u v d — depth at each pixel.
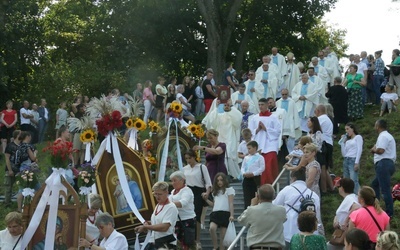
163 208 12.97
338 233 11.95
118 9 40.47
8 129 25.47
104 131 14.84
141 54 41.09
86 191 13.09
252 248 11.26
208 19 38.34
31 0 37.66
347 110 23.25
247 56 44.62
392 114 24.45
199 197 15.40
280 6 40.94
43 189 12.03
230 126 20.20
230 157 19.81
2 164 24.14
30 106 35.38
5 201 19.14
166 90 26.50
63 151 12.15
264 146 17.58
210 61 38.41
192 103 27.86
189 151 15.55
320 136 16.86
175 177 14.23
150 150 17.05
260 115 17.89
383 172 15.78
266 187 11.38
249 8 41.50
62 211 11.97
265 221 11.21
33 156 17.94
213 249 15.70
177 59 41.38
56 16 44.00
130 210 14.88
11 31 36.12
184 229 14.03
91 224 12.84
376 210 11.20
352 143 16.70
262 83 25.06
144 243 13.56
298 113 23.27
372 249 9.20
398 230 15.66
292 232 12.04
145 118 26.59
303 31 42.00
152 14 39.84
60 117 27.22
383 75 27.09
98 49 43.00
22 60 38.09
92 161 14.90
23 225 11.95
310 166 12.81
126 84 38.75
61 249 11.88
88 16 43.97
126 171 15.02
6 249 11.79
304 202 11.88
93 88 37.56
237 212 17.62
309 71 23.94
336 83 23.11
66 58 43.53
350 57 26.22
